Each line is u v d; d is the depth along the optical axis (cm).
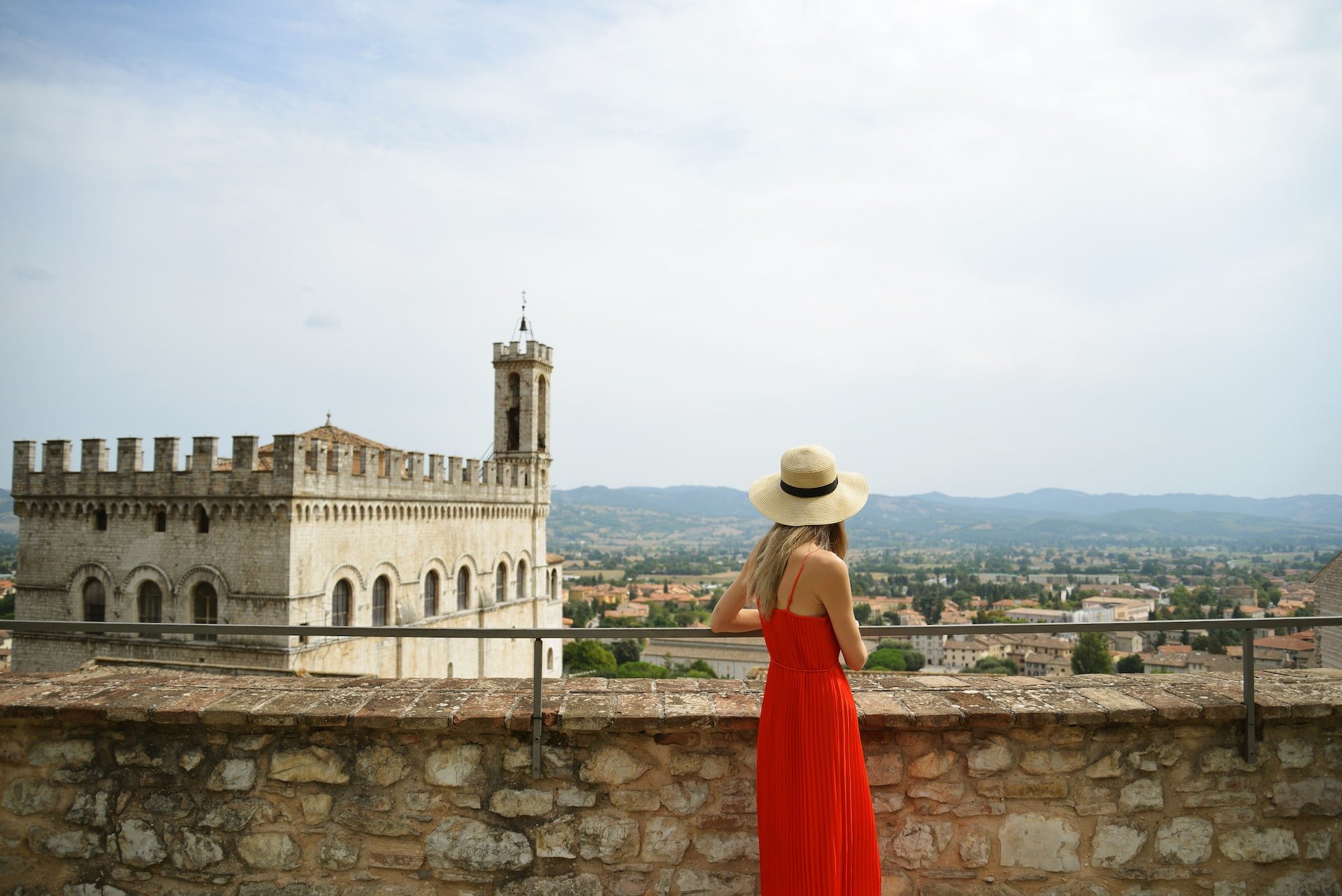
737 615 455
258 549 3669
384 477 4275
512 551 5788
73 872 495
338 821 484
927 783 486
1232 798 494
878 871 405
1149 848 490
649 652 11938
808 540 400
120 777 495
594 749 481
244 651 3684
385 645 4303
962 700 502
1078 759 491
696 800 479
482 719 474
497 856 479
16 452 4034
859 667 400
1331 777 500
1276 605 10356
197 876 488
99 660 2305
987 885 485
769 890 406
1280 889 493
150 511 3859
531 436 6212
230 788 489
